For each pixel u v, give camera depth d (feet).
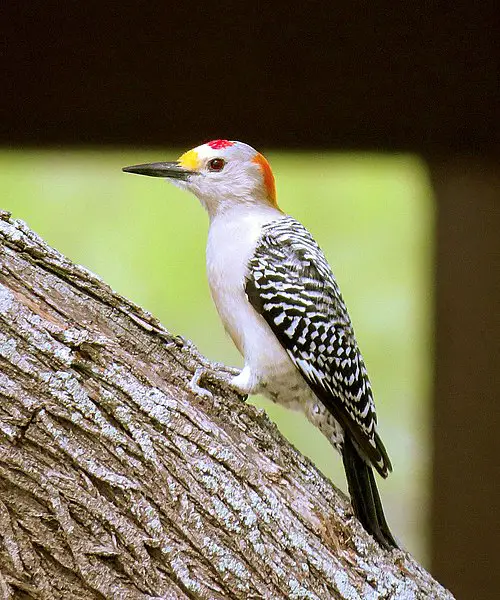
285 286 26.61
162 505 20.85
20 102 36.19
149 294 51.26
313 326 26.45
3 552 19.74
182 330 51.03
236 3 34.88
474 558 39.45
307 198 50.75
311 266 27.14
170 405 21.45
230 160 27.89
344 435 27.04
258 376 26.81
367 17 35.14
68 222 50.75
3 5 34.86
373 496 25.72
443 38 35.55
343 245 51.08
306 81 36.06
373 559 23.38
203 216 51.16
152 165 28.40
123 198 50.83
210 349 50.88
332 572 22.31
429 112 36.76
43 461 20.10
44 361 20.42
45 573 19.89
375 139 37.81
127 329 22.47
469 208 38.65
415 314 50.49
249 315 26.91
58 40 35.53
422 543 42.63
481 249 38.70
